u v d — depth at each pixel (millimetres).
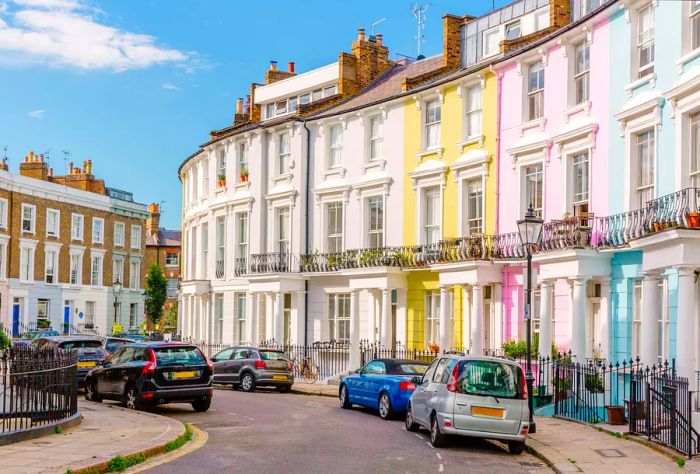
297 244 35031
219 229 40031
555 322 24109
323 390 28219
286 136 36281
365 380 21516
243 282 37469
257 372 28266
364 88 36875
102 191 63312
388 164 31906
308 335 34625
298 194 35125
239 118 42781
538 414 21016
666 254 16703
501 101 27109
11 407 14375
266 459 13641
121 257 64312
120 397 21406
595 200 22891
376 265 30859
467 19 32219
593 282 22797
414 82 31203
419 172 30234
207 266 41125
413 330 30328
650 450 14695
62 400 16094
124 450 13125
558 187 24531
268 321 35719
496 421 15203
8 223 53562
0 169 53344
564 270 21969
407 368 21391
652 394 15656
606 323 21719
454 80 28797
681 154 19078
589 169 23141
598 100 22953
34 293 55500
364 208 32812
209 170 41156
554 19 26984
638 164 21391
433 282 29562
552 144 24828
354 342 31531
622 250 21031
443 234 29297
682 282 16078
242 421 19219
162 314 69125
